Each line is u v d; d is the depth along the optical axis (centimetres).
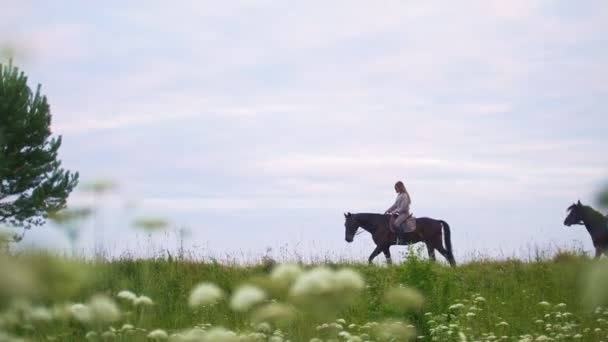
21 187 2253
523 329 911
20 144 2269
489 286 1375
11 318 294
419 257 953
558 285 1144
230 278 1301
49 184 2297
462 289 1257
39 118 2289
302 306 255
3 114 2212
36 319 320
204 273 1327
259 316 336
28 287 176
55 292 196
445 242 1994
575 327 857
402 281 929
